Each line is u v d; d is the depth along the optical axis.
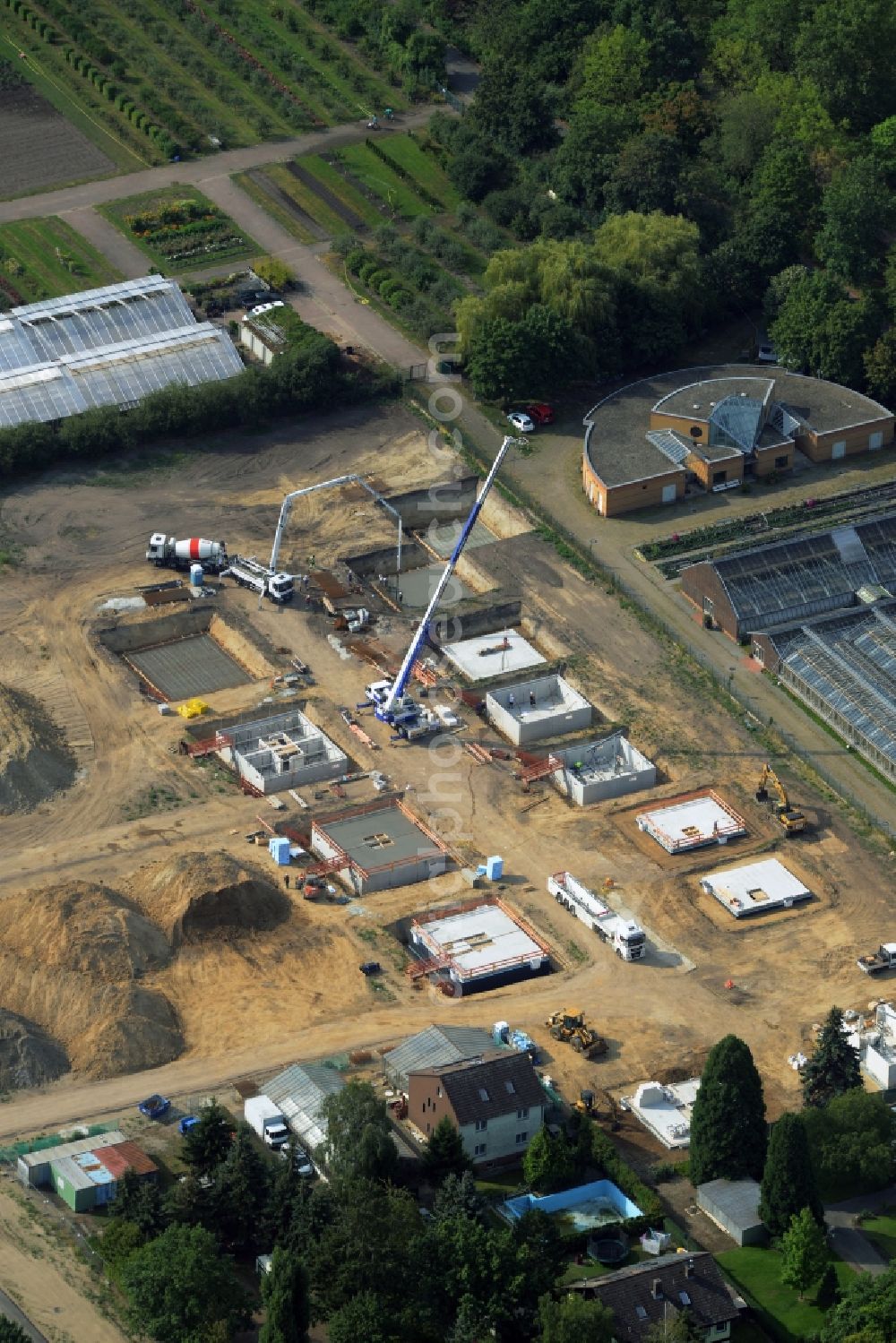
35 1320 185.75
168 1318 180.88
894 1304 181.12
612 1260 193.75
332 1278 184.75
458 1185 194.12
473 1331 180.75
